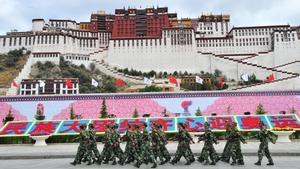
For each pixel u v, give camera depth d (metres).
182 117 33.09
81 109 45.09
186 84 107.38
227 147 15.85
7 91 90.50
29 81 96.19
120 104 45.62
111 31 171.00
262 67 117.06
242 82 113.44
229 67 122.44
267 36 146.12
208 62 127.00
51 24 178.75
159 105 45.59
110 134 16.20
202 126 30.95
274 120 31.81
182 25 142.88
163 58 130.88
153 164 15.06
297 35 131.00
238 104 45.16
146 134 15.38
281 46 130.25
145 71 130.25
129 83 115.69
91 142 16.19
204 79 111.06
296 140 28.47
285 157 18.39
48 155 19.70
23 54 132.38
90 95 45.81
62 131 30.31
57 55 121.50
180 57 130.25
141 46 132.62
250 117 32.78
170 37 132.62
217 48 145.62
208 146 15.48
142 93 46.12
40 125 31.69
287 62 128.62
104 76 120.56
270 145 24.38
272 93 45.41
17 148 25.67
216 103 45.44
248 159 17.50
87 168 14.99
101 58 135.62
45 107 45.06
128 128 16.39
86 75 116.31
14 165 16.41
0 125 43.56
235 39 146.25
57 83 96.75
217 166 14.94
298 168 14.30
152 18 171.00
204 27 177.12
